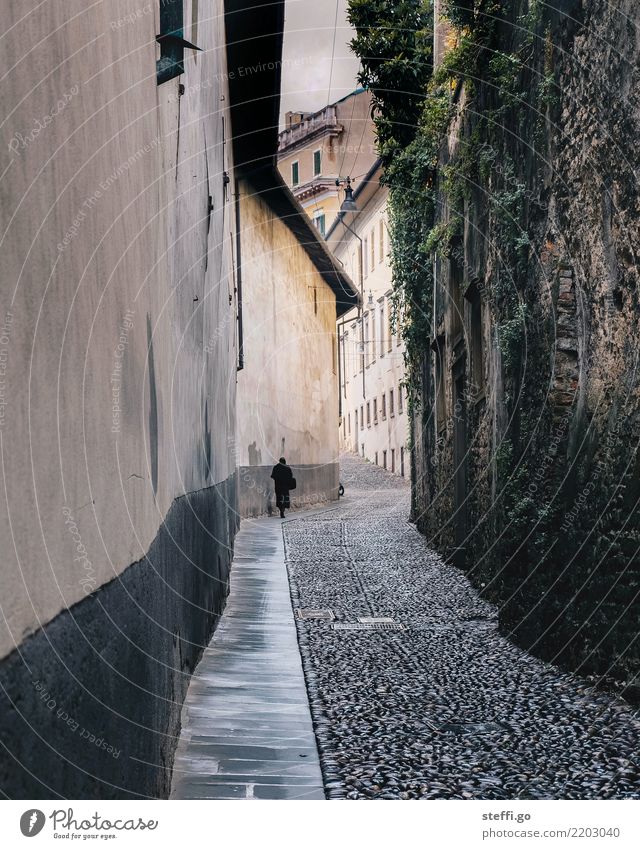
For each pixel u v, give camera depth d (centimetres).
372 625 952
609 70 643
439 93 1223
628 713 582
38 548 174
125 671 277
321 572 1364
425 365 1745
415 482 2003
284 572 1370
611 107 640
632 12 600
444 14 1073
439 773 476
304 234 2792
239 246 1886
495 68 904
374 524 2108
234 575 1343
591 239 689
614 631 634
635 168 602
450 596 1129
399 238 1677
